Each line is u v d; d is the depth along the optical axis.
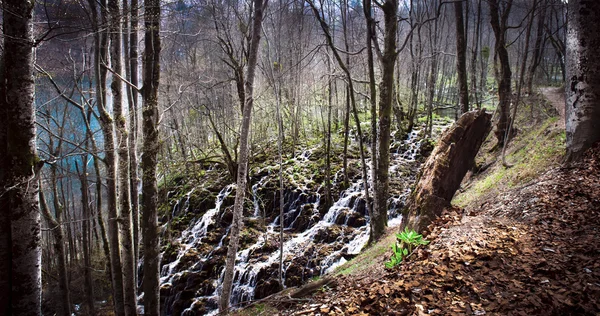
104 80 10.71
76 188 25.81
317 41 26.33
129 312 9.59
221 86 21.16
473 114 7.76
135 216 10.93
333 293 6.27
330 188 18.98
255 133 25.89
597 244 4.58
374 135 11.76
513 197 7.69
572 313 3.41
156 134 8.83
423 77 30.09
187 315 14.15
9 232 6.45
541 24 15.31
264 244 15.96
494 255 4.75
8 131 6.25
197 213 20.25
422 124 25.34
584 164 7.71
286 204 19.12
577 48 8.01
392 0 10.82
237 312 8.74
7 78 6.14
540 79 25.02
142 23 9.68
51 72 12.32
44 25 7.63
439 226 6.59
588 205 5.92
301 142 25.64
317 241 15.62
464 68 14.09
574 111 8.21
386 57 11.03
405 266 5.24
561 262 4.32
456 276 4.38
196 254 16.69
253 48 8.45
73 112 19.94
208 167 24.95
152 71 8.64
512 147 13.58
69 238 19.23
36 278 6.61
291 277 13.63
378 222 11.78
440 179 7.36
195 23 18.42
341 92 27.16
